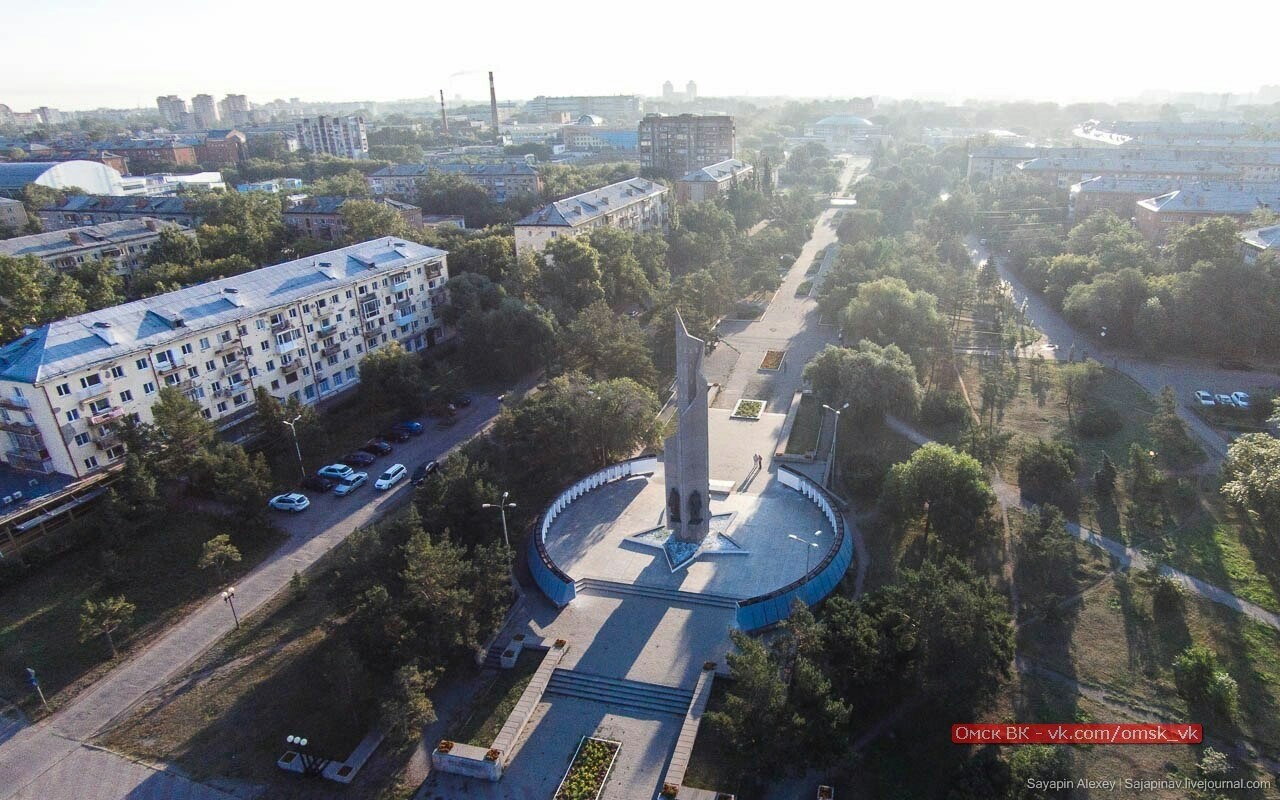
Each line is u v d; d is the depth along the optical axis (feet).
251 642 246.27
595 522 307.17
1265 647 234.79
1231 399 400.06
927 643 204.03
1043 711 214.48
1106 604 257.75
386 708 196.34
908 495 286.46
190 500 320.50
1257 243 508.12
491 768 195.62
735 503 319.27
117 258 635.66
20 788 195.72
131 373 334.24
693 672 227.40
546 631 247.50
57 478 319.68
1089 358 475.31
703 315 495.82
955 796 180.65
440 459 364.58
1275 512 273.95
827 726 186.29
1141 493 321.32
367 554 239.50
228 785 195.72
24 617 256.93
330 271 431.43
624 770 197.98
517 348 449.89
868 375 384.47
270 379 395.55
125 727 214.28
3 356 318.45
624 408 338.54
